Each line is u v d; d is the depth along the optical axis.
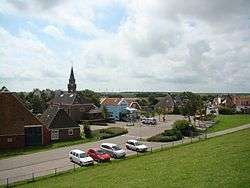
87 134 71.56
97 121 102.38
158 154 48.19
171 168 35.03
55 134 67.50
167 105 141.62
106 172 37.94
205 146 49.12
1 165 46.78
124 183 30.81
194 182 27.89
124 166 40.81
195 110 95.25
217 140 55.59
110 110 112.88
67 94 109.00
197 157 39.47
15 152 55.81
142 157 47.34
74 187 31.55
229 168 31.16
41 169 43.91
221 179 27.67
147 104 161.38
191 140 61.47
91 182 33.09
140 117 113.81
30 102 128.38
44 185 34.25
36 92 153.88
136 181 31.03
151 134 76.50
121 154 49.12
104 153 48.09
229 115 127.81
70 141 67.06
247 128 78.62
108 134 73.69
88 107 104.06
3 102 60.34
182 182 28.41
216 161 35.12
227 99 157.38
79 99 103.31
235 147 42.97
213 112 134.38
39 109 125.12
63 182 34.75
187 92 174.38
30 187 34.19
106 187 30.12
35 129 62.16
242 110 144.12
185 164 36.16
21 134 60.50
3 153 55.19
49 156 52.41
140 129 86.06
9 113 60.38
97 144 63.28
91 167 43.28
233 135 60.53
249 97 153.00
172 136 67.50
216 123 96.75
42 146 61.25
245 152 38.09
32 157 51.94
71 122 70.12
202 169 32.38
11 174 41.62
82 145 62.34
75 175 38.56
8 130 59.47
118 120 111.44
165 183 28.83
